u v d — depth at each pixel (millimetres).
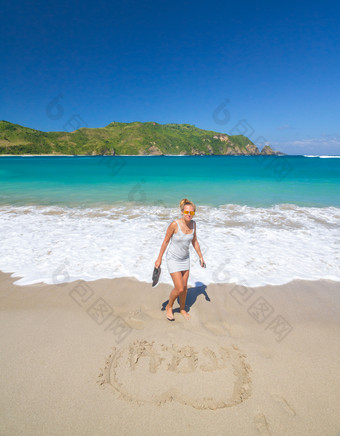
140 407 2164
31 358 2699
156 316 3525
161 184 16266
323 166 35844
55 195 12227
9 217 8328
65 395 2266
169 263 3391
